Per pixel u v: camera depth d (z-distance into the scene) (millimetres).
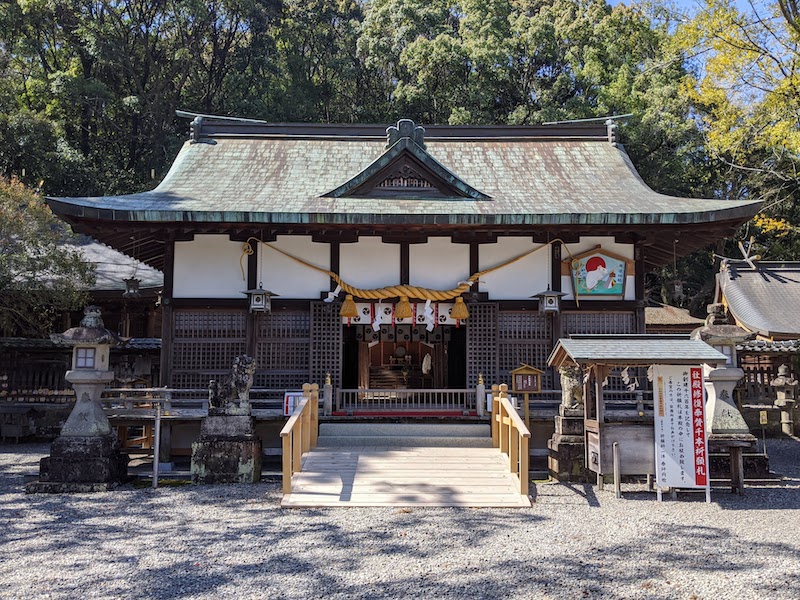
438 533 8750
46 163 31406
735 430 11812
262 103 37750
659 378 10883
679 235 15422
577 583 6867
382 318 15398
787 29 17469
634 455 11016
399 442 13180
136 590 6719
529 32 36750
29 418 19125
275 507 10219
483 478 11297
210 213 14000
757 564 7512
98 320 12375
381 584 6836
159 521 9461
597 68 37281
